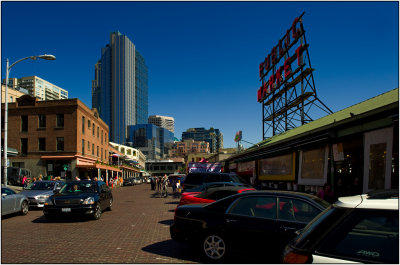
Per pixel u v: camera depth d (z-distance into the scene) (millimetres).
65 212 10727
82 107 39750
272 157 21516
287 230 5031
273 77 30312
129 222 10727
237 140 43312
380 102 12211
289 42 27250
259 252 5242
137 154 99438
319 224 2826
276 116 29750
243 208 5668
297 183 17312
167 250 6633
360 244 2562
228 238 5539
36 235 8352
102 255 6215
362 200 2717
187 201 9258
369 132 11258
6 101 19406
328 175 14047
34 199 14750
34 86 181000
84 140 40750
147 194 27172
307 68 23312
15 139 38125
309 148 15523
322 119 17828
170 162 140500
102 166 41844
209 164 31406
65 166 37000
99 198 11781
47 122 38125
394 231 2455
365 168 11359
